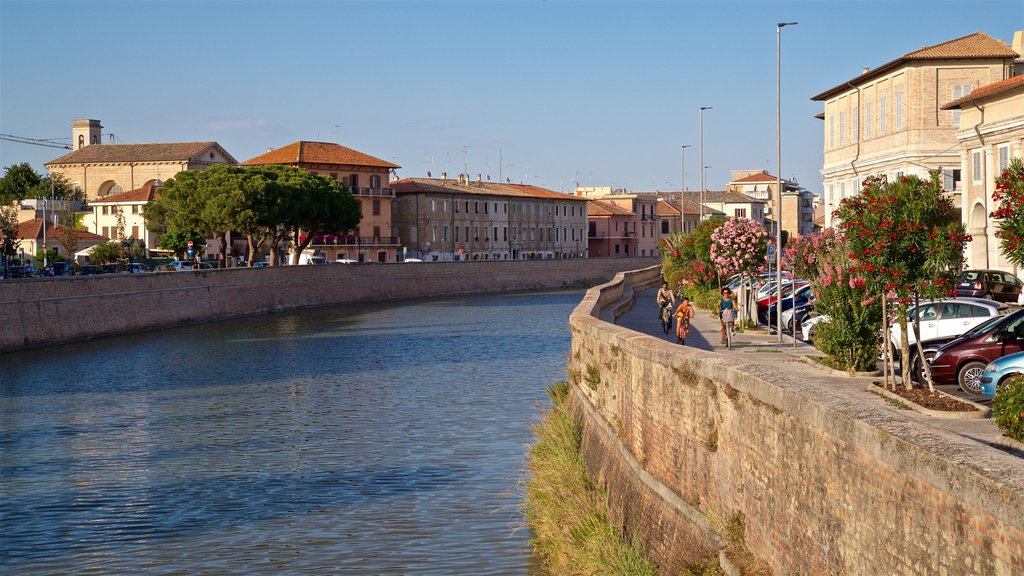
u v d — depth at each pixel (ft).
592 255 601.21
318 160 443.73
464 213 496.23
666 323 140.05
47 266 318.04
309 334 228.02
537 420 112.78
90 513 79.41
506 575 61.62
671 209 639.35
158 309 242.99
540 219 549.13
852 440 29.71
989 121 168.55
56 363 175.01
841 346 82.43
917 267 65.05
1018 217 48.78
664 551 48.73
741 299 138.31
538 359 172.35
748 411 39.45
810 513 33.19
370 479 87.66
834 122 233.55
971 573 23.57
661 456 52.75
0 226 308.60
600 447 69.05
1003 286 132.05
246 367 167.63
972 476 23.36
